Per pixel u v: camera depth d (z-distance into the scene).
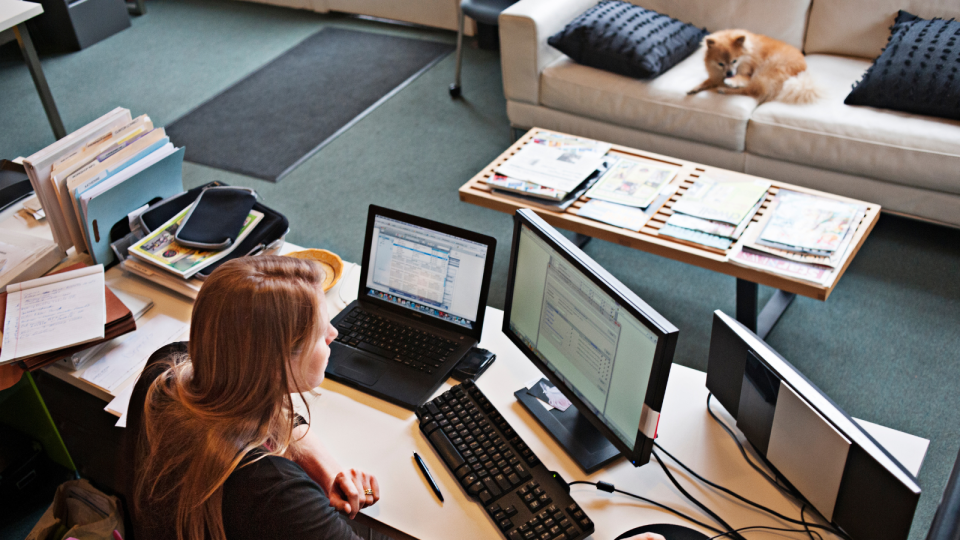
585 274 1.19
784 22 3.11
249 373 0.96
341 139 3.70
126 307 1.63
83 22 4.76
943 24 2.67
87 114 4.03
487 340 1.58
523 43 3.11
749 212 2.20
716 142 2.86
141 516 1.04
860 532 1.08
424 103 3.96
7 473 2.03
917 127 2.50
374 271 1.57
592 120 3.16
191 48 4.76
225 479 0.95
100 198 1.73
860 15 2.96
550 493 1.22
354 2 5.03
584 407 1.32
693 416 1.39
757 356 1.20
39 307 1.62
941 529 1.11
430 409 1.38
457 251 1.46
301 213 3.18
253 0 5.48
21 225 1.97
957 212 2.53
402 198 3.23
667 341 1.04
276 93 4.16
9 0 3.24
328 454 1.29
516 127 3.43
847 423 1.06
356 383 1.46
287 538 0.95
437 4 4.71
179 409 0.99
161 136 1.95
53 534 1.84
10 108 4.11
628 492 1.25
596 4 3.32
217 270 0.99
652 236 2.17
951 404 2.16
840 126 2.60
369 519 1.22
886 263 2.70
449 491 1.26
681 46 3.08
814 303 2.56
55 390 1.98
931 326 2.43
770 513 1.20
